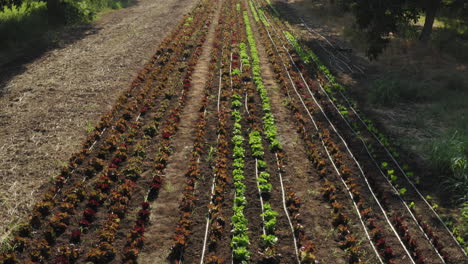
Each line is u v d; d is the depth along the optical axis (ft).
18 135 35.47
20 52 59.21
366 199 28.25
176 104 42.65
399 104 44.75
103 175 29.35
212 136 36.22
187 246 23.50
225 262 22.47
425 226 25.31
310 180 30.42
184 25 76.89
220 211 26.09
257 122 39.42
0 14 69.15
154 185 28.32
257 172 31.12
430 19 64.08
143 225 24.71
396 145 35.65
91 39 67.41
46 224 24.77
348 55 62.08
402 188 29.81
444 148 32.65
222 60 56.13
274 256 22.53
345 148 35.12
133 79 49.90
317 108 43.06
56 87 46.52
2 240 23.40
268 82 50.26
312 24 82.99
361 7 55.67
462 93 46.29
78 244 23.25
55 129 36.73
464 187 29.12
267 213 25.61
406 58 59.77
